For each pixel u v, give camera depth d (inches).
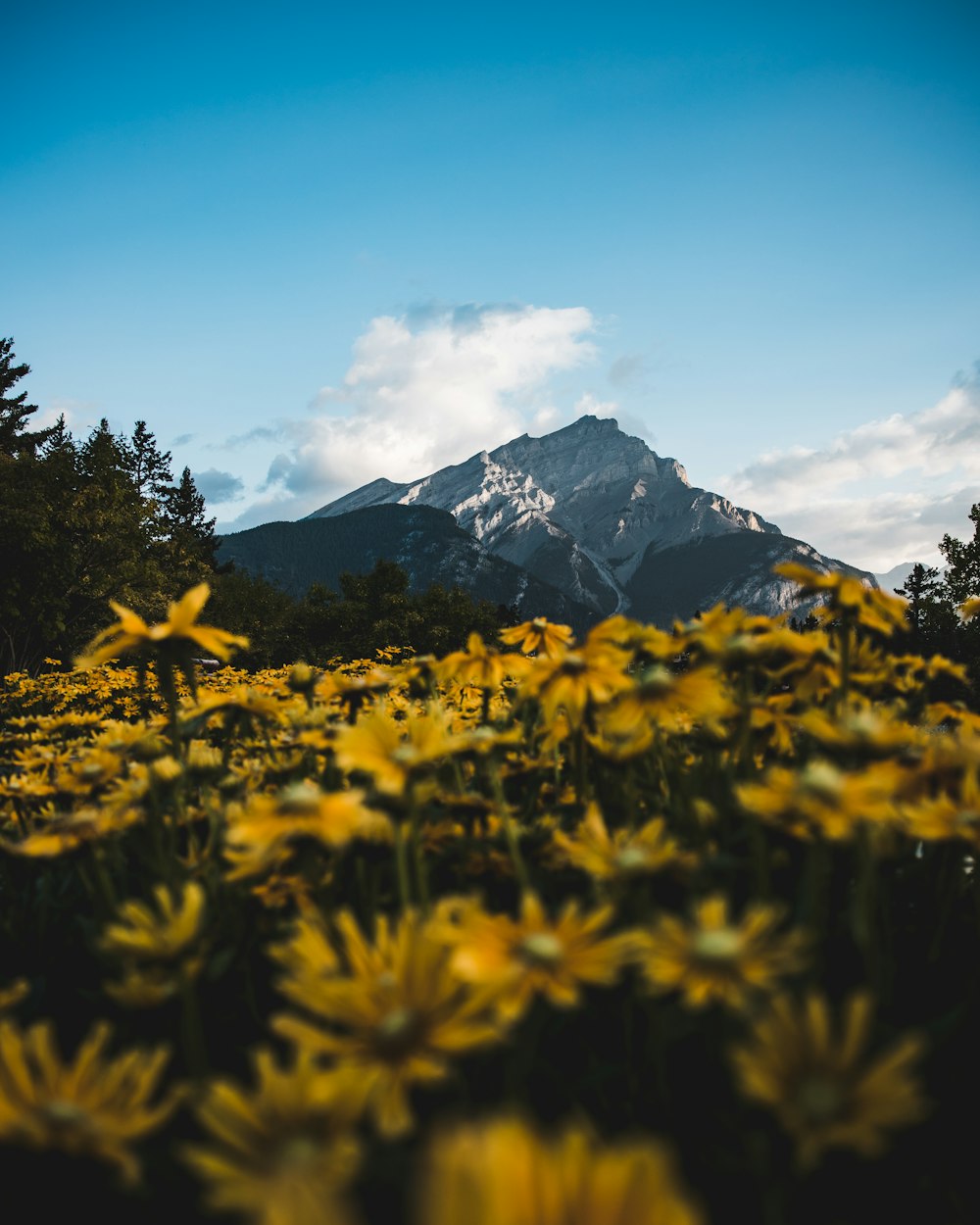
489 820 53.6
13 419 1708.9
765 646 57.5
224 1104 23.7
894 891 52.6
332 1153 22.3
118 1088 26.0
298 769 66.5
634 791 59.2
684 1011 35.0
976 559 896.9
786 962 27.2
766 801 36.6
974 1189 34.1
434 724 43.8
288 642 1652.3
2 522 971.3
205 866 53.6
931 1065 37.7
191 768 65.9
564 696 56.4
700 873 39.1
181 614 61.1
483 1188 11.5
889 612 54.5
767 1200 29.0
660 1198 11.6
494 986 26.2
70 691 308.7
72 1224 30.7
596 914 29.1
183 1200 32.3
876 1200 32.8
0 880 67.7
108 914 51.2
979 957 44.5
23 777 68.4
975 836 36.2
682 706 49.8
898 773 41.1
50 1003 53.3
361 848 45.6
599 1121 36.1
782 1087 22.6
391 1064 25.5
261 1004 47.7
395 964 27.5
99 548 1103.0
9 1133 24.2
